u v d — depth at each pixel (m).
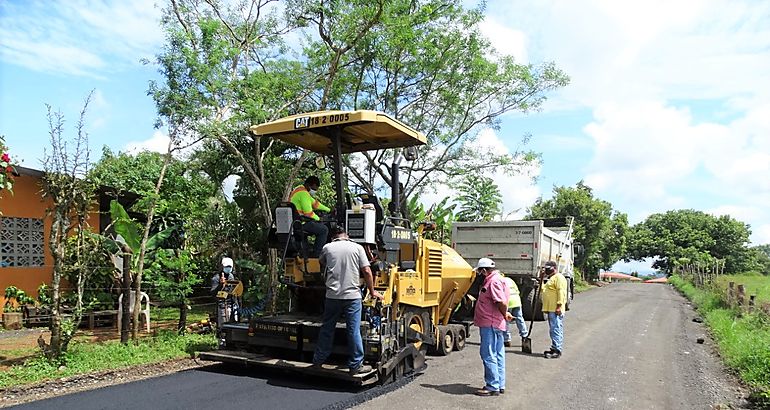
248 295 12.45
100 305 11.15
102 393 6.58
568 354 10.12
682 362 9.69
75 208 8.16
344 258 7.03
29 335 10.09
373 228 7.66
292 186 13.55
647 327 14.41
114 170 13.42
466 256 16.00
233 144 14.21
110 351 8.44
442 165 19.20
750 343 9.64
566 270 20.95
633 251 70.19
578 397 7.20
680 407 6.91
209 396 6.57
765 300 16.11
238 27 13.63
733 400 7.30
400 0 14.40
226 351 8.12
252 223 15.20
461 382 7.83
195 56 11.45
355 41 13.26
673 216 71.12
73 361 7.81
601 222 39.22
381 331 7.24
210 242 14.30
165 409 6.03
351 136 8.65
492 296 7.25
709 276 27.23
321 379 7.55
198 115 11.23
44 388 6.73
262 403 6.34
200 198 14.88
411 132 8.52
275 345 7.75
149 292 11.24
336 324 7.38
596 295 27.73
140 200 11.32
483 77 17.66
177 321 12.12
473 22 17.03
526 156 19.28
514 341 11.60
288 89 13.46
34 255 11.63
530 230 15.20
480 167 19.28
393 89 17.73
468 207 21.83
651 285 46.03
